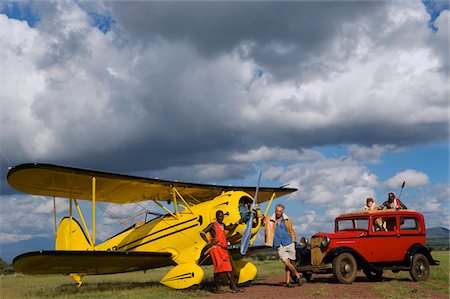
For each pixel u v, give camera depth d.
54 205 12.73
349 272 10.40
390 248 10.94
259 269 17.95
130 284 13.57
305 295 8.82
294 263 10.65
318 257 10.71
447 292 8.96
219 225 10.12
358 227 11.07
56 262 10.24
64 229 15.14
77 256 9.88
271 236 10.38
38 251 9.27
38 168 10.17
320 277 12.57
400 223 11.18
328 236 10.49
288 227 10.37
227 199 11.38
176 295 9.75
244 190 13.77
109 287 12.51
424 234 11.34
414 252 10.95
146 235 12.96
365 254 10.73
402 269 10.86
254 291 9.95
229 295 9.47
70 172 10.59
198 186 12.63
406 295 8.58
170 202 14.21
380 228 11.02
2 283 16.33
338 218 11.55
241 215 11.25
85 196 13.03
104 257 10.34
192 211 12.05
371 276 11.39
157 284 13.00
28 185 11.53
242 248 10.80
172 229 12.35
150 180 11.70
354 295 8.61
